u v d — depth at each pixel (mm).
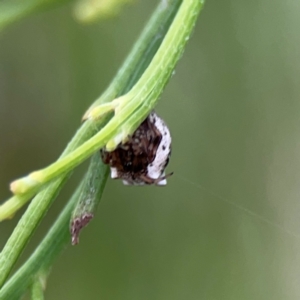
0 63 214
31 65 215
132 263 238
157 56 150
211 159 222
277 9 194
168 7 158
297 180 217
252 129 213
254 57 199
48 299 237
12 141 227
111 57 207
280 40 196
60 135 225
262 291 232
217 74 205
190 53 205
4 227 228
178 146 219
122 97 149
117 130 148
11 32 208
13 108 223
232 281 234
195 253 236
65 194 233
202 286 235
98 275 238
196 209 232
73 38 208
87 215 154
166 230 235
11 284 157
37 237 236
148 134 156
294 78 199
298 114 203
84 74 212
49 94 220
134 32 201
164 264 237
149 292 236
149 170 157
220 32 198
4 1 156
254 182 224
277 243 230
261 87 204
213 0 195
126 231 238
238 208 230
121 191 236
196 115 214
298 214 223
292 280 230
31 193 146
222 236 233
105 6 161
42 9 157
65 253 239
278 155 216
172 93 214
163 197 234
